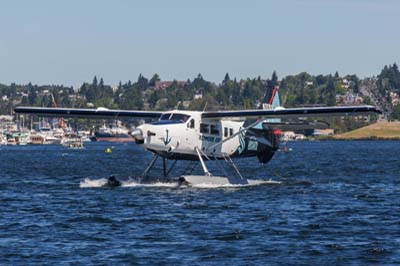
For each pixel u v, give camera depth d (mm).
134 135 117688
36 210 95188
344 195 115875
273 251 69875
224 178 128500
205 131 126375
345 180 152250
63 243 73125
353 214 92938
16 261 65938
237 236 76562
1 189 124938
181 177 123688
